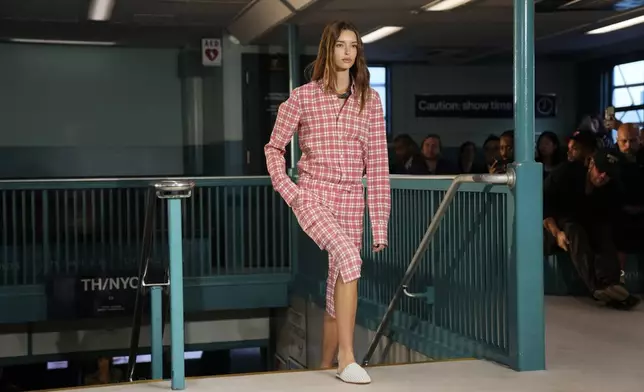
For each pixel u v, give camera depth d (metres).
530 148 3.95
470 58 13.08
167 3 8.51
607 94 13.26
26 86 10.81
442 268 4.84
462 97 13.72
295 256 8.06
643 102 12.40
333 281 3.96
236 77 10.46
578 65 13.83
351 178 3.68
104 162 11.04
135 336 6.08
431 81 13.59
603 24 9.94
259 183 7.90
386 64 13.40
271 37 9.91
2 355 8.48
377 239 3.77
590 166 6.12
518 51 3.92
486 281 4.30
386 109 13.44
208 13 9.10
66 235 7.50
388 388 3.57
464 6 8.62
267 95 10.55
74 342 8.61
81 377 9.95
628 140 6.41
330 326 4.26
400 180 5.38
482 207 4.32
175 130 11.23
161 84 11.20
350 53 3.59
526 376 3.83
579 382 3.72
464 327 4.57
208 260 8.03
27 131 10.83
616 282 5.87
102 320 8.65
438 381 3.72
